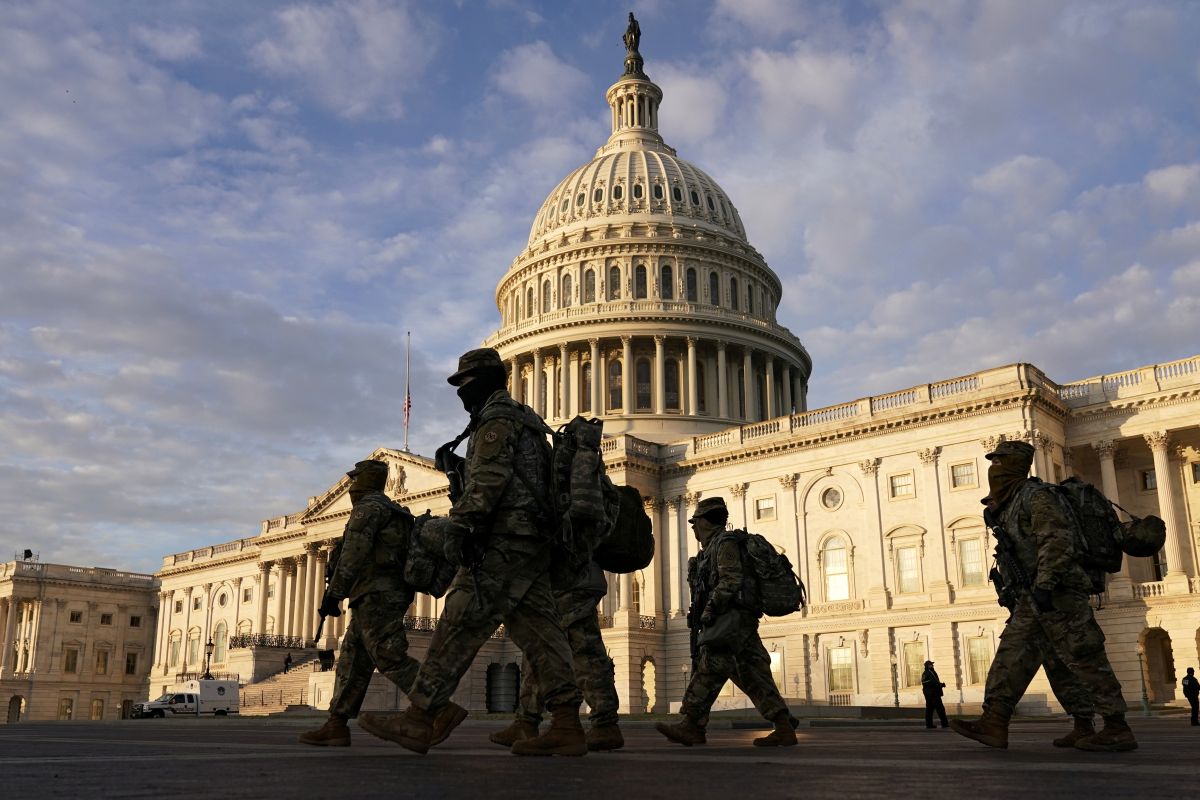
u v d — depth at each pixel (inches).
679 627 2655.0
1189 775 231.8
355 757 308.2
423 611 3287.4
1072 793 187.6
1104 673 342.6
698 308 3570.4
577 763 275.9
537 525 295.9
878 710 1598.2
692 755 336.8
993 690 360.5
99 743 477.4
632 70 4569.4
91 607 4274.1
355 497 413.1
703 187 4057.6
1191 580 2037.4
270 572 3814.0
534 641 302.7
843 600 2404.0
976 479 2252.7
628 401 3447.3
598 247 3703.3
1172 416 2159.2
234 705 2770.7
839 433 2481.5
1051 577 337.4
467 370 309.6
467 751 358.9
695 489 2748.5
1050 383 2321.6
